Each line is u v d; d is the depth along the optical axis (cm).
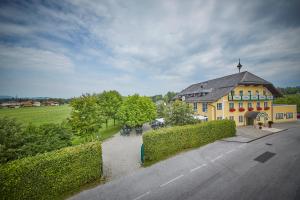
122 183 1072
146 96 3080
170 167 1279
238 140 1961
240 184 977
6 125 1055
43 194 889
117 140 2370
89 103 1927
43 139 1220
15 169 805
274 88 3189
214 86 3531
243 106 3075
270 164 1250
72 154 1020
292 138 2042
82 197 927
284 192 878
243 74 3058
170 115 2059
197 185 991
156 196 902
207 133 1905
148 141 1415
